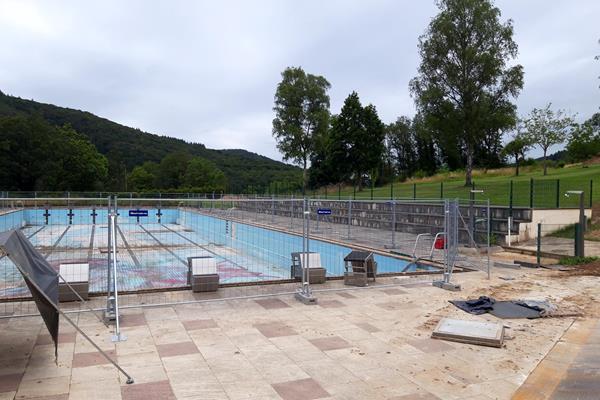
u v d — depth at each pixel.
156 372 4.90
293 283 9.84
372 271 10.05
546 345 5.95
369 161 52.44
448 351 5.67
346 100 53.12
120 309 7.49
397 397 4.36
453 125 33.59
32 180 67.56
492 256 13.92
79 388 4.44
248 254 18.00
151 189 84.19
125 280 12.51
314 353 5.55
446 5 34.41
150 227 20.66
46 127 72.00
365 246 15.80
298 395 4.37
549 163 48.94
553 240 14.87
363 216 23.36
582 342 6.07
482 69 33.09
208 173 81.62
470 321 6.71
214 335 6.23
